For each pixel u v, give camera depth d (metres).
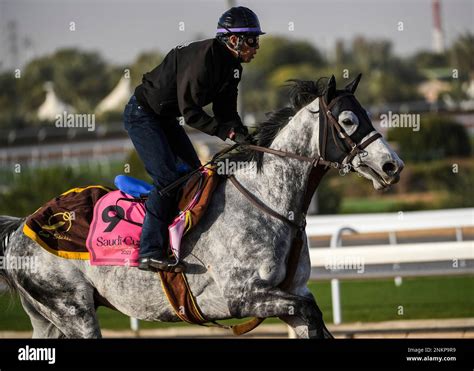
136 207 4.27
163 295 4.17
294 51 38.91
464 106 23.25
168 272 4.13
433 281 8.65
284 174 4.09
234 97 4.35
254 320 4.15
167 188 4.16
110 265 4.23
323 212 14.02
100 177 13.08
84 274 4.33
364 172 4.00
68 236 4.31
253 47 4.22
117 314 7.96
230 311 4.02
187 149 4.48
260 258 3.99
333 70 35.81
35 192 12.07
